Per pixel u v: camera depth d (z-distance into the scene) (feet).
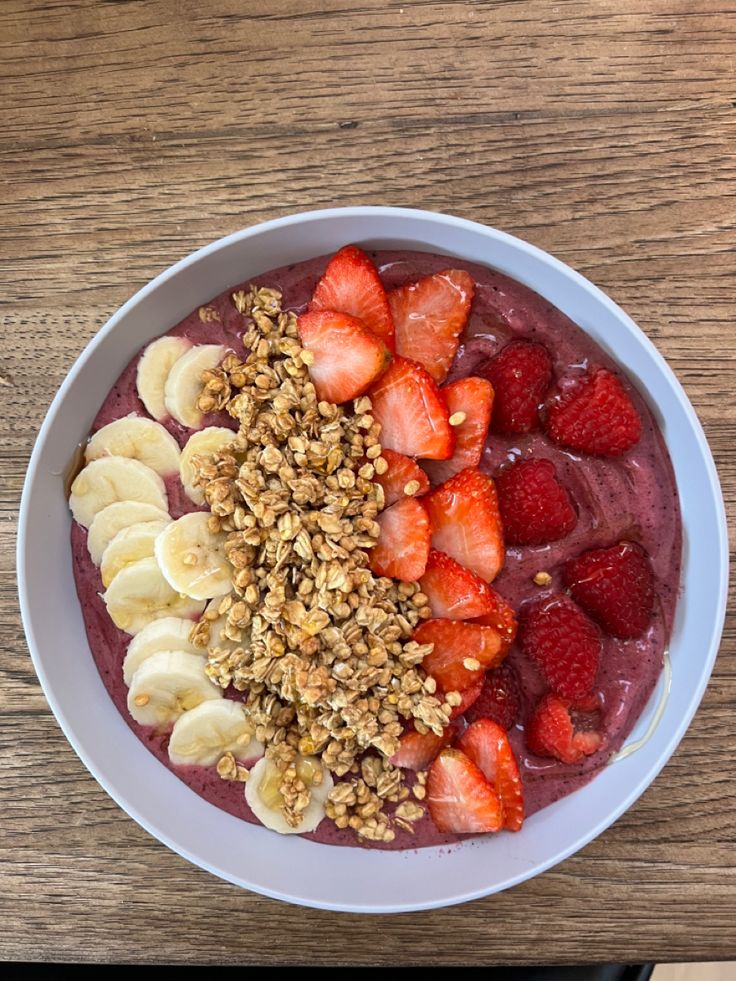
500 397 0.83
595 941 0.86
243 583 0.81
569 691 0.82
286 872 0.83
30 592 0.78
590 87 0.85
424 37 0.85
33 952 0.86
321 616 0.81
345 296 0.82
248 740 0.84
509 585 0.85
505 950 0.86
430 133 0.85
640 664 0.85
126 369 0.84
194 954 0.87
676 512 0.84
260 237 0.78
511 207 0.85
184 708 0.84
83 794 0.87
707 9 0.85
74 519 0.85
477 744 0.83
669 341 0.84
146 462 0.84
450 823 0.83
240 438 0.82
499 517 0.83
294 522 0.81
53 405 0.77
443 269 0.83
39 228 0.85
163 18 0.85
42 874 0.86
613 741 0.84
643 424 0.84
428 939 0.87
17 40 0.86
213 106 0.85
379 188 0.85
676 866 0.86
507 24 0.85
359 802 0.84
